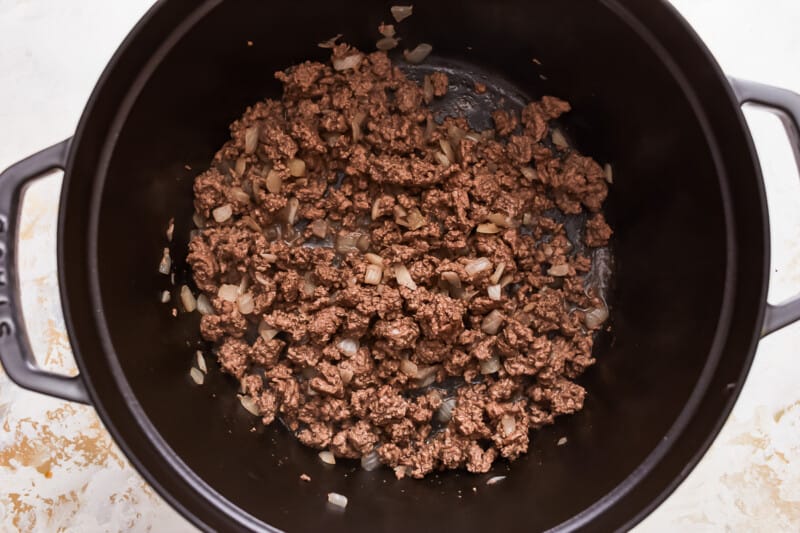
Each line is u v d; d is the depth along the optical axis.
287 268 0.42
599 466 0.40
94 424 0.44
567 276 0.44
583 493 0.38
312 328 0.41
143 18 0.36
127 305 0.39
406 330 0.41
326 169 0.44
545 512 0.38
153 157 0.40
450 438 0.42
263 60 0.42
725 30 0.45
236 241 0.43
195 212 0.43
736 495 0.44
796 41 0.45
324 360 0.42
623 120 0.42
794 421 0.44
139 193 0.40
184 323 0.42
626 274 0.44
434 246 0.43
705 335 0.38
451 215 0.42
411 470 0.42
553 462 0.42
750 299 0.36
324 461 0.42
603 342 0.44
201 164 0.43
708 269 0.38
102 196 0.37
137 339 0.39
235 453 0.40
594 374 0.43
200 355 0.42
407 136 0.43
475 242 0.43
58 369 0.44
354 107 0.43
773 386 0.44
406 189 0.43
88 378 0.35
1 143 0.44
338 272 0.42
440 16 0.42
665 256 0.41
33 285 0.44
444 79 0.44
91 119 0.36
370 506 0.41
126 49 0.36
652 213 0.42
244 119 0.43
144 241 0.40
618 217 0.44
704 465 0.44
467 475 0.42
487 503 0.40
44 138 0.45
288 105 0.43
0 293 0.34
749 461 0.44
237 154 0.43
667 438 0.37
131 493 0.44
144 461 0.36
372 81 0.44
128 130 0.38
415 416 0.42
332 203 0.43
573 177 0.44
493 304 0.42
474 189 0.43
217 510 0.36
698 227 0.39
